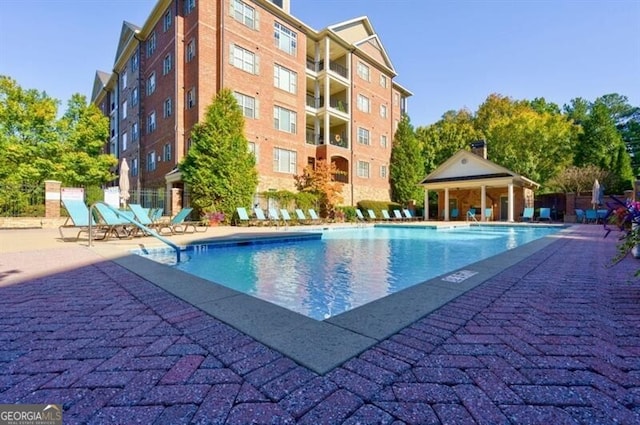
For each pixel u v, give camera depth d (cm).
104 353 199
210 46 1788
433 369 179
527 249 689
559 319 258
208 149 1589
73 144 2067
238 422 135
